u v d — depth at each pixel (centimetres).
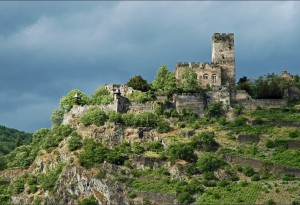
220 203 19712
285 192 19812
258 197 19762
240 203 19575
